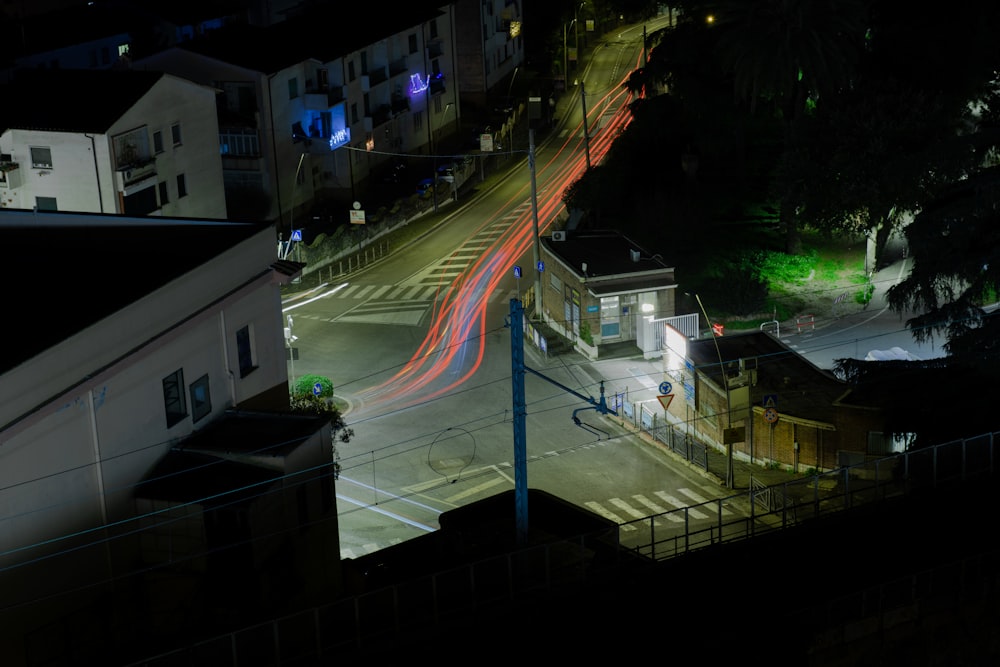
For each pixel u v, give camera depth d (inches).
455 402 2256.4
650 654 1300.4
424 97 3959.2
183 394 1343.5
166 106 2677.2
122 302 1246.3
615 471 1975.9
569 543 1455.5
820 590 1439.5
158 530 1258.0
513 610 1337.4
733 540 1563.7
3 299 1273.4
